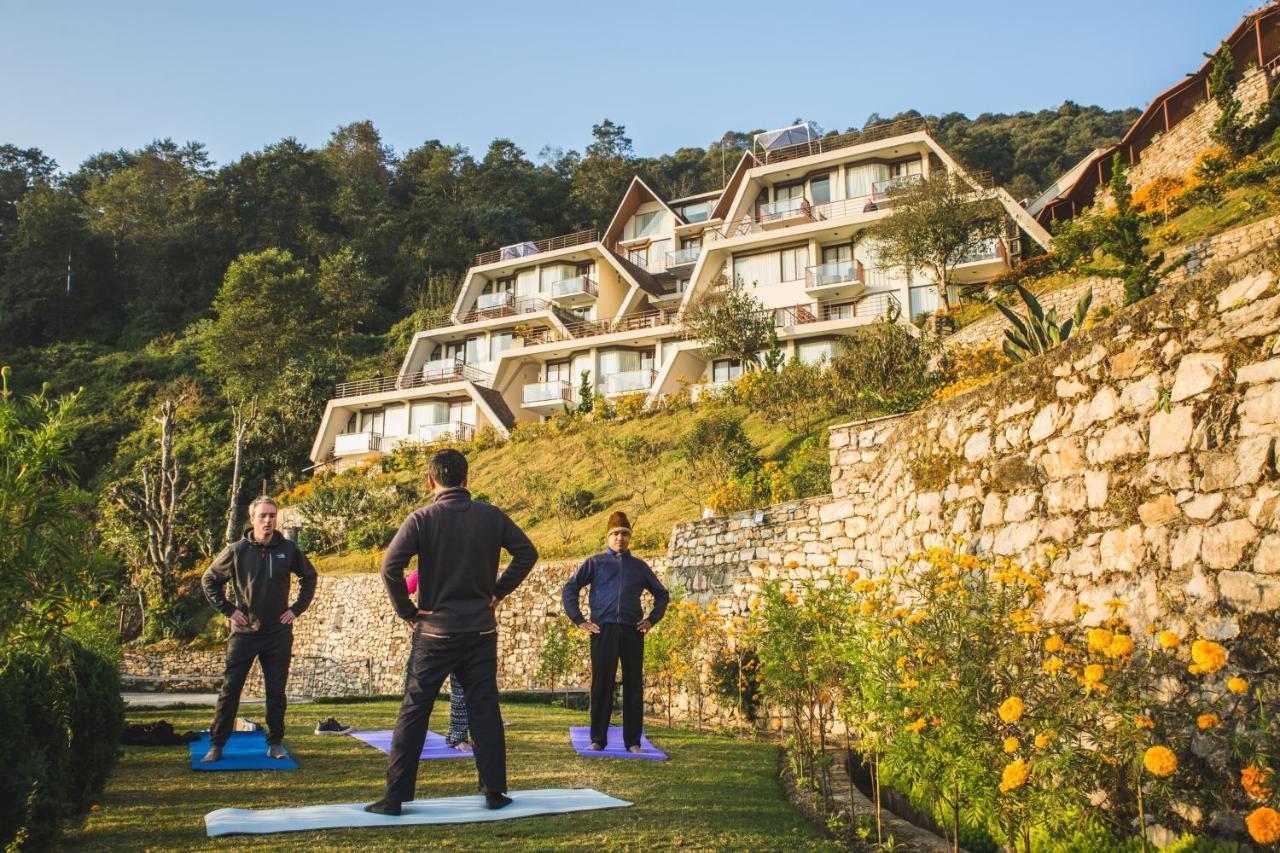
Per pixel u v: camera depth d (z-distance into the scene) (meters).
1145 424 4.84
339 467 47.31
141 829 3.97
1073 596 5.29
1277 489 3.92
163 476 35.16
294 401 51.44
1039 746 3.43
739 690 10.84
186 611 32.78
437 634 4.45
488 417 44.00
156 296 73.06
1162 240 27.42
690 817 4.60
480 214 78.31
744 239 41.00
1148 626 4.58
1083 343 5.53
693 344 39.09
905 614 4.36
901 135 40.28
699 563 14.77
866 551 10.70
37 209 71.75
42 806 3.68
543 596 20.95
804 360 37.66
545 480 34.94
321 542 35.94
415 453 43.94
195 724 8.52
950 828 4.55
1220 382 4.34
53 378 59.31
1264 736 3.70
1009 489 6.33
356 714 10.01
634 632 7.13
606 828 4.20
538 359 47.81
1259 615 3.90
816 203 42.78
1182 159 37.28
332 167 88.94
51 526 4.34
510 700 13.73
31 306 67.25
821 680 5.46
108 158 94.38
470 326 51.00
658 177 88.81
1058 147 77.62
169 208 80.31
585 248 51.03
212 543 37.19
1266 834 2.64
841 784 6.01
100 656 4.86
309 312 61.50
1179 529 4.48
